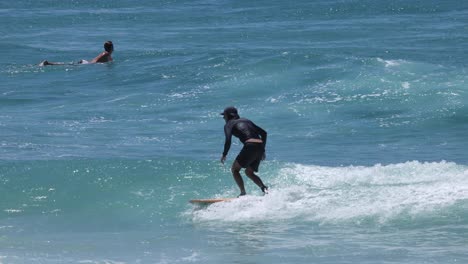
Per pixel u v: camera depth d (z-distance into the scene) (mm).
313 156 63375
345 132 72062
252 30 154375
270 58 98500
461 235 42219
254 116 78375
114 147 66312
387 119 76062
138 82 96625
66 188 53219
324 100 82875
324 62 96188
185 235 44219
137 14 194250
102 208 50219
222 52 111000
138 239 43625
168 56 112250
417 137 69938
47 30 163000
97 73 103625
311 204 48219
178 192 52250
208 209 48562
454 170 53281
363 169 54875
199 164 56969
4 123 76250
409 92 83500
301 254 39469
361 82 87375
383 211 46562
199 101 85375
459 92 82625
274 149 66125
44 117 79375
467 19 164125
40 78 102125
